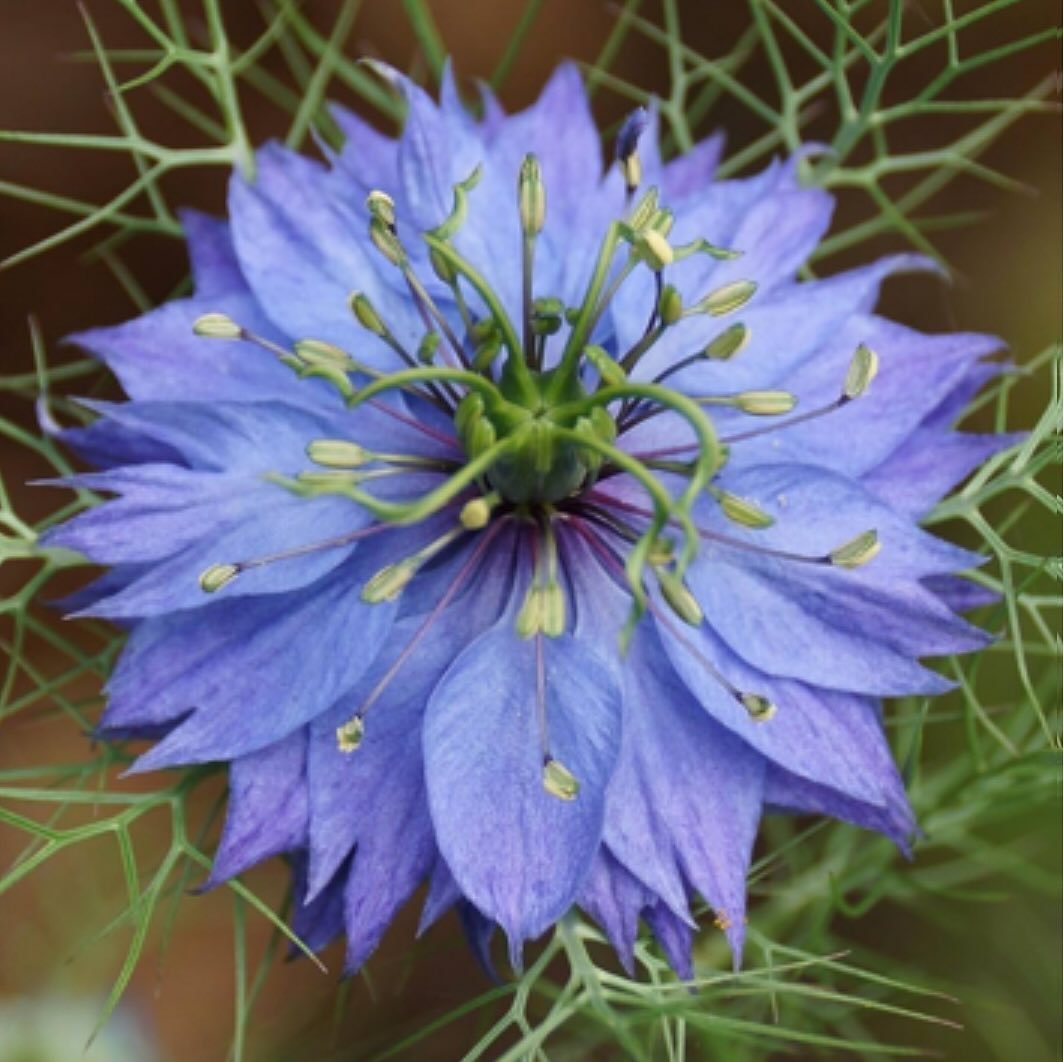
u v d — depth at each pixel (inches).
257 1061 6.6
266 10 6.3
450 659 4.7
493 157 5.2
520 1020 4.8
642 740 4.7
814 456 4.9
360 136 5.3
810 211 5.1
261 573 4.6
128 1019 6.3
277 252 5.0
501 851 4.5
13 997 6.2
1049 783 5.8
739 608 4.7
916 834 5.1
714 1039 5.9
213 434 4.7
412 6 6.1
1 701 5.3
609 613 4.8
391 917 4.6
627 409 4.8
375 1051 6.6
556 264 5.1
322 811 4.6
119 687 4.7
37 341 5.2
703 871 4.6
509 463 4.7
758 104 5.9
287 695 4.6
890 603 4.7
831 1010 6.3
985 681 6.6
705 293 5.0
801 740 4.7
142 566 4.9
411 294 5.0
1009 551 5.0
